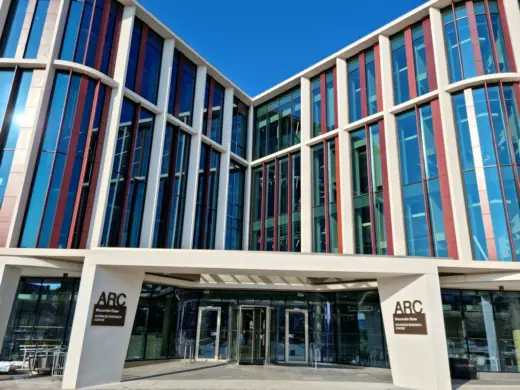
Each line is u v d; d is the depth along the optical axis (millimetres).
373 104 22062
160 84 21969
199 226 23391
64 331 16203
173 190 21641
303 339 19750
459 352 16844
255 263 13008
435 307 12469
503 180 16328
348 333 19344
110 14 19828
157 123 21172
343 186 21531
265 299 20500
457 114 18250
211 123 25703
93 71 17984
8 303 13250
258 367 17516
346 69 24156
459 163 17422
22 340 15938
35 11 18266
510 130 16969
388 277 13883
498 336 16812
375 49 22578
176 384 12469
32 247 15133
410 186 18938
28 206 15586
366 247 19953
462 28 19156
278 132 27547
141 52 21000
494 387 13039
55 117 16922
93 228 16734
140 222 19438
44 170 16141
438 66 18891
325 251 21750
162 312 19453
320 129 24562
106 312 12500
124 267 12891
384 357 17891
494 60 18031
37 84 17062
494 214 16062
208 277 19453
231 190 26531
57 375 13523
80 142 17203
